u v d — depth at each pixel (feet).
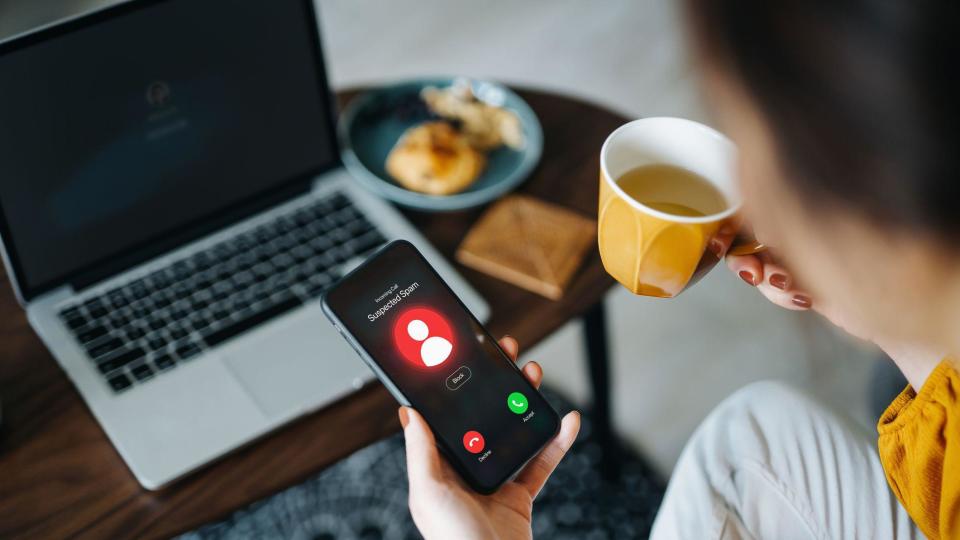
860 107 0.96
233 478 2.66
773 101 1.02
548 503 4.58
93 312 3.00
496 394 2.36
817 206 1.07
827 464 2.82
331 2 7.97
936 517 2.23
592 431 4.86
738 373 5.33
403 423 2.30
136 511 2.59
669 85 7.14
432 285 2.40
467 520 2.07
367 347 2.31
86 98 2.84
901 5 0.91
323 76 3.29
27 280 2.96
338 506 4.54
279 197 3.39
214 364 2.88
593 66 7.33
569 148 3.63
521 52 7.47
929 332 1.25
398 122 3.74
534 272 3.11
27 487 2.63
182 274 3.13
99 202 3.00
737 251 2.09
